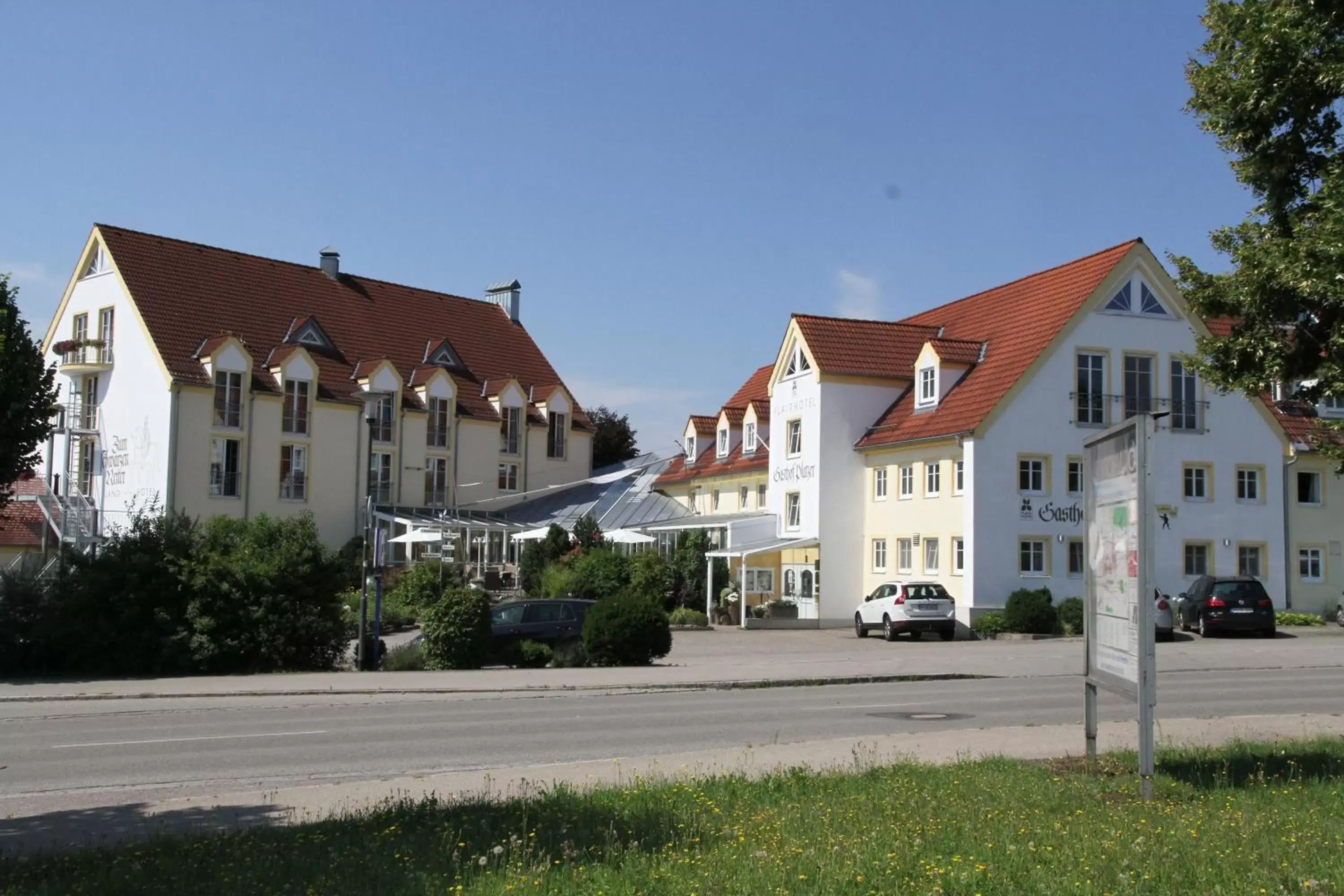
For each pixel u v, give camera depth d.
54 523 52.53
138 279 57.06
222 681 23.86
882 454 46.03
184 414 53.84
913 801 10.25
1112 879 7.48
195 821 10.56
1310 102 13.33
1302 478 45.41
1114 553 11.28
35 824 10.72
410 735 16.47
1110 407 42.44
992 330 46.56
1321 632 40.16
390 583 49.72
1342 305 12.83
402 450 61.62
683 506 60.81
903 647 34.72
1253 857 8.01
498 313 73.94
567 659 28.12
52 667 25.69
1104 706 19.55
